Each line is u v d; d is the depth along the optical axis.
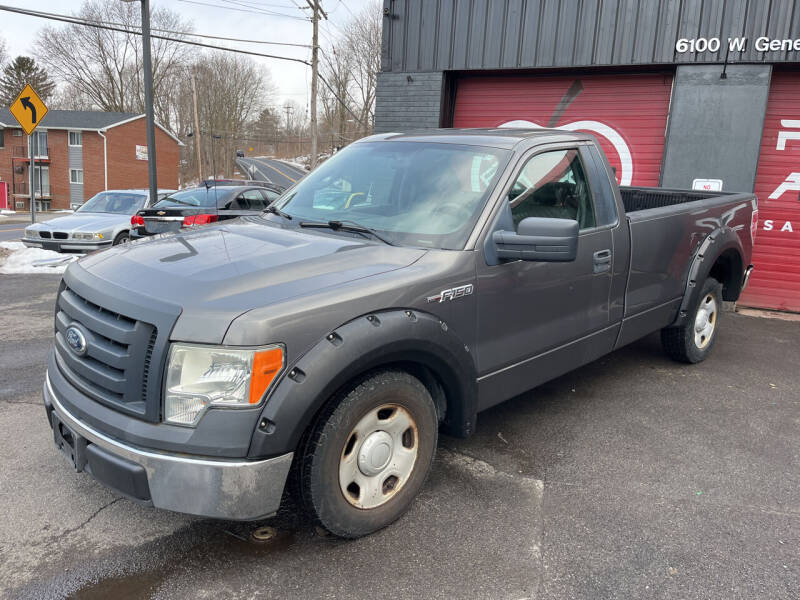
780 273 8.16
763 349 6.25
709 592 2.54
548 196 3.67
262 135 92.88
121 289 2.58
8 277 9.98
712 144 7.97
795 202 7.96
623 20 8.11
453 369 3.02
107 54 65.00
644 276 4.50
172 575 2.59
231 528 2.93
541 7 8.48
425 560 2.72
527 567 2.69
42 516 3.00
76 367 2.68
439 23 9.07
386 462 2.84
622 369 5.47
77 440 2.59
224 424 2.32
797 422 4.37
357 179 3.73
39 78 75.25
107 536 2.85
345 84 65.25
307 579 2.58
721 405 4.66
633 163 8.75
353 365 2.52
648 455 3.80
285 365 2.39
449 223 3.23
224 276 2.61
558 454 3.79
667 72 8.35
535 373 3.65
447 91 9.44
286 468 2.42
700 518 3.10
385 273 2.83
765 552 2.83
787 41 7.39
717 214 5.36
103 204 13.43
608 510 3.16
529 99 9.20
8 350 5.74
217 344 2.31
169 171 56.78
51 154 50.69
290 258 2.85
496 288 3.23
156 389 2.36
